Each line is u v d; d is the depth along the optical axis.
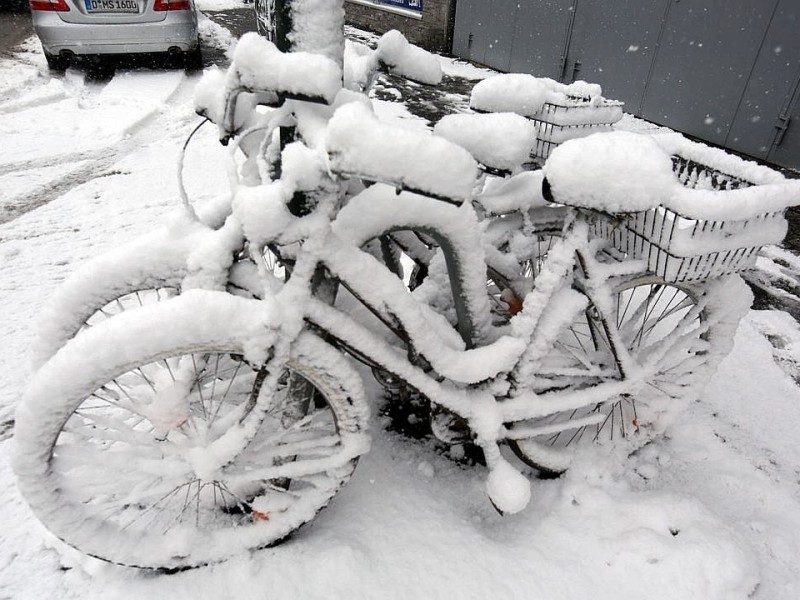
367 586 1.60
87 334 1.25
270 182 1.34
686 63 5.89
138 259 1.50
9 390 2.32
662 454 2.24
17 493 1.88
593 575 1.70
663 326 2.81
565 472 2.11
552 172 1.51
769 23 5.09
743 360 2.81
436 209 1.44
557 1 7.17
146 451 1.46
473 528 1.85
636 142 1.49
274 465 1.66
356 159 1.09
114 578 1.61
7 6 11.21
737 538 1.81
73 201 3.91
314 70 1.15
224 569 1.62
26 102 5.69
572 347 2.10
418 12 9.84
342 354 1.47
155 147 4.93
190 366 1.48
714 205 1.42
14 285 2.99
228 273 1.48
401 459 2.13
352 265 1.37
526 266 2.13
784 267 3.68
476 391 1.79
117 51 6.44
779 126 5.21
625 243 1.80
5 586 1.59
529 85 2.07
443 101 6.86
